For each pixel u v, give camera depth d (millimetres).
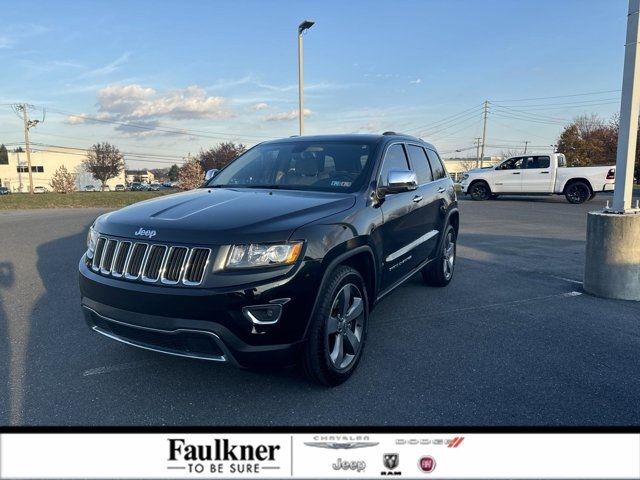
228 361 2814
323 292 3062
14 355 3848
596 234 5602
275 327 2838
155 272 2895
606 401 3150
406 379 3455
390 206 4090
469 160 93188
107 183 94375
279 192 3828
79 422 2887
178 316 2785
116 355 3848
